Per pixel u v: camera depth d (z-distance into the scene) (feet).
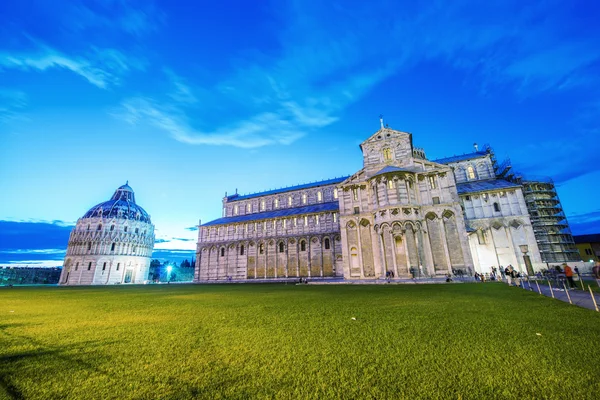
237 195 338.54
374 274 147.33
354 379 18.51
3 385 17.99
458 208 140.97
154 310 49.93
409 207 141.18
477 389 16.88
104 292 110.93
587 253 233.55
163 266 525.75
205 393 16.78
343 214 164.25
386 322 35.19
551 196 207.41
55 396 16.61
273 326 34.22
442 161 229.25
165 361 22.15
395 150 162.61
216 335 30.01
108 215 381.81
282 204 287.69
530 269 156.15
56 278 451.53
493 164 224.12
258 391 17.01
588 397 15.65
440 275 136.46
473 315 38.63
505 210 168.96
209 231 283.79
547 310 41.39
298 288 112.16
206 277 269.03
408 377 18.69
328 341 27.07
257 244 252.83
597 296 57.11
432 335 28.40
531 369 19.36
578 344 24.27
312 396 16.31
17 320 40.60
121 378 19.04
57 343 27.37
